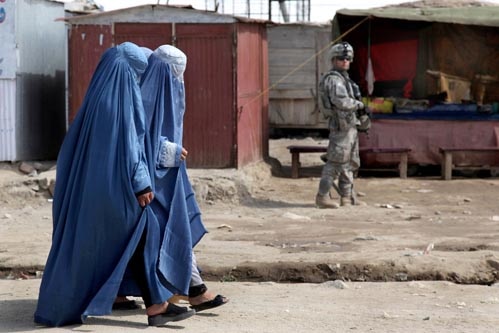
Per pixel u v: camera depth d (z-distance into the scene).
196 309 8.93
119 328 8.38
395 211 17.11
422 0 23.58
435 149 22.06
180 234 8.50
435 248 12.83
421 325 8.56
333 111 17.53
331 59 17.73
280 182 21.19
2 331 8.29
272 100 31.25
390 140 22.20
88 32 20.03
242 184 18.80
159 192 8.49
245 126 20.56
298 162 22.12
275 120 31.33
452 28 22.88
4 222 15.67
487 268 11.29
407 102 22.58
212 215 16.72
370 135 22.27
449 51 22.95
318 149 22.06
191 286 8.87
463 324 8.60
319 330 8.38
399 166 21.86
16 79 20.08
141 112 8.28
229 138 19.64
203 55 19.62
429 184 20.80
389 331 8.33
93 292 8.31
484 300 9.84
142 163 8.23
